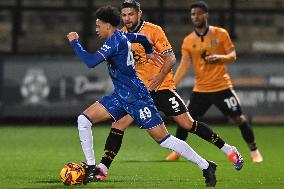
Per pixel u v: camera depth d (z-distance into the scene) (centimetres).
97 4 6122
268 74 5575
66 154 3497
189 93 5444
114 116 2178
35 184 2316
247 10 5800
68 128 5353
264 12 5791
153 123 2120
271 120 5603
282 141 4312
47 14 6231
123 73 2116
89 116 2181
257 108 5584
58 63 5566
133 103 2119
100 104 2183
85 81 5559
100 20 2111
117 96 2150
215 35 3109
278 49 6250
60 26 6231
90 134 2200
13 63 5562
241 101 5575
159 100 2506
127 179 2461
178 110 2503
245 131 3147
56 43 6134
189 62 3167
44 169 2812
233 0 5791
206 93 3164
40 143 4125
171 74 2531
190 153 2156
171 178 2502
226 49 3106
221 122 5759
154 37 2403
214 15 6091
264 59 5575
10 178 2500
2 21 6200
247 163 3070
